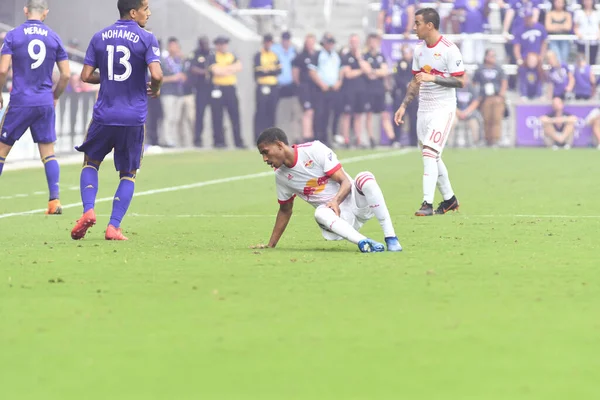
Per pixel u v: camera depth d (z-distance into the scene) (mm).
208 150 98938
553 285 24484
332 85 101625
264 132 30344
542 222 39719
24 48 43688
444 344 18438
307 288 24172
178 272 26844
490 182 61531
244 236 36156
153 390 15609
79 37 108750
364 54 102438
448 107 43281
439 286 24344
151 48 35219
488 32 109250
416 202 49531
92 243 34062
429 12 42969
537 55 105625
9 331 19688
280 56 103125
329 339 18859
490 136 103938
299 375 16438
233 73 101500
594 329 19609
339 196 30297
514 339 18797
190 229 38562
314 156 30375
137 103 35438
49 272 26969
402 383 15914
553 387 15625
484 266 27594
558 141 103188
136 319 20734
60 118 82938
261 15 115438
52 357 17672
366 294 23328
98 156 35781
